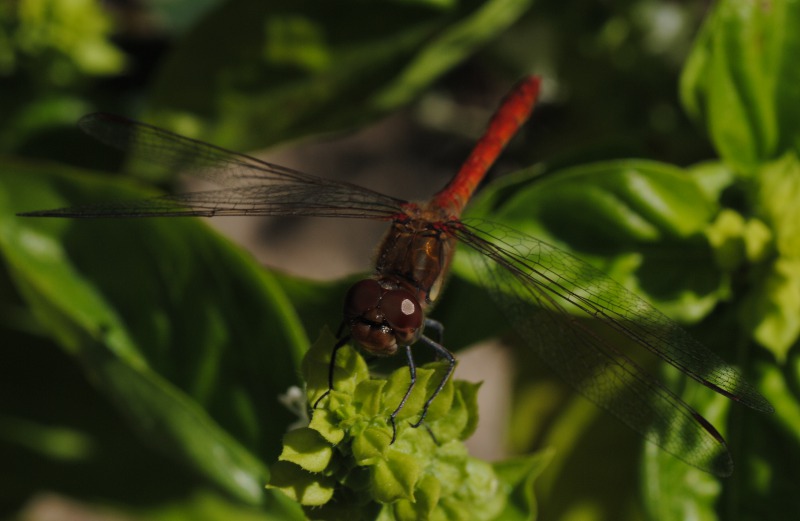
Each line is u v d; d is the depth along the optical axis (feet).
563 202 0.76
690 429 0.73
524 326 0.75
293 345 0.74
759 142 0.77
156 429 0.76
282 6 0.81
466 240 0.75
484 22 0.81
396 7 0.81
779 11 0.76
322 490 0.69
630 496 0.82
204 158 0.78
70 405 0.85
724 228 0.75
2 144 0.88
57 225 0.76
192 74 0.83
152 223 0.74
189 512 0.85
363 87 0.83
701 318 0.76
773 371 0.75
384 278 0.73
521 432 0.87
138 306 0.75
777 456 0.75
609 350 0.74
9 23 0.88
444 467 0.70
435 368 0.69
